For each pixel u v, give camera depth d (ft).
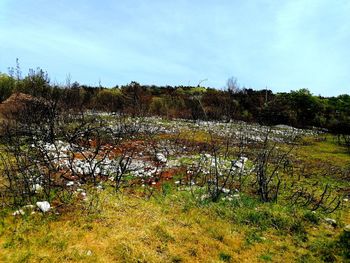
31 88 83.97
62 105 79.10
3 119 60.59
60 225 26.89
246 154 63.10
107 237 26.21
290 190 44.19
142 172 44.01
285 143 88.99
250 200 37.37
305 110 140.26
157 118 110.52
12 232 25.17
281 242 29.78
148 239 26.91
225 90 152.76
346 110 138.51
